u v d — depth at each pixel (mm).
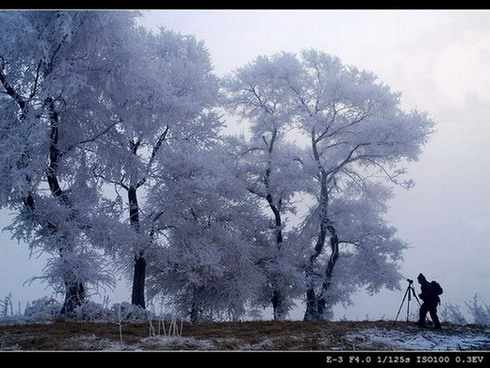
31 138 16312
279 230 28922
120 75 18328
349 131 28250
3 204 16750
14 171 15852
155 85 19703
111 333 12773
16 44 16656
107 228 18703
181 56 26766
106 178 21844
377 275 27016
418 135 26672
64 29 15969
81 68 17891
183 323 15789
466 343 11852
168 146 23500
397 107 28703
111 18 17469
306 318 27516
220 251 23859
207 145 25984
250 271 26219
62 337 11977
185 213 25406
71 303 17797
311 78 29719
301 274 26641
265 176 29469
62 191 19000
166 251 22938
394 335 12969
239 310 26266
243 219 27188
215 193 24312
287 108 29844
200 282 24078
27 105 17297
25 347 10656
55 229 17594
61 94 17781
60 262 16469
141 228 22766
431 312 14492
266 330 13500
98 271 17250
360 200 29734
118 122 19766
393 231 27672
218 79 27938
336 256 28031
